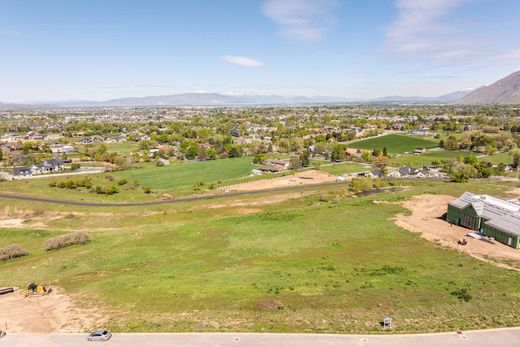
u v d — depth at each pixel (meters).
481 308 37.44
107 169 150.75
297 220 78.50
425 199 92.69
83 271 55.16
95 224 87.44
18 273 55.69
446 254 56.72
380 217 78.12
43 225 87.44
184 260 58.59
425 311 37.12
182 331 34.28
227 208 95.94
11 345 33.16
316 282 45.66
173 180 132.00
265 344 31.98
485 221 66.31
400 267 51.03
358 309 37.78
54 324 36.97
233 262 56.25
